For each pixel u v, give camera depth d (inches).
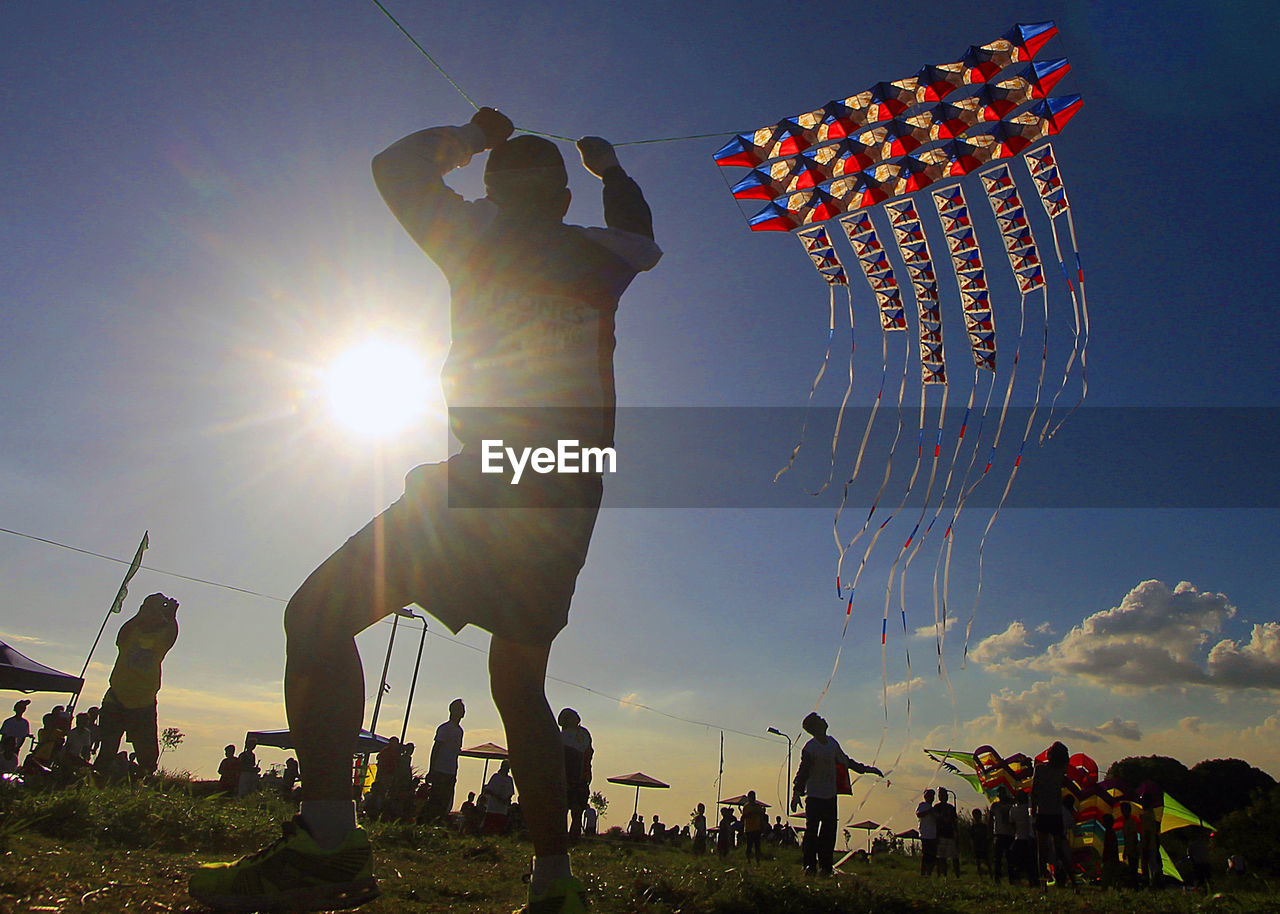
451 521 78.4
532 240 83.5
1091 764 629.0
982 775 625.0
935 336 393.7
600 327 84.7
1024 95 239.3
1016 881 490.3
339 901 76.1
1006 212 366.3
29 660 504.7
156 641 343.3
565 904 78.7
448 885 137.3
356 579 78.2
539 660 82.7
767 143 247.9
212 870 76.7
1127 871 514.3
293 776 534.0
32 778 283.4
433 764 440.1
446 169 88.3
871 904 152.1
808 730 318.7
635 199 95.3
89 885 96.4
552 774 81.6
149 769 337.1
